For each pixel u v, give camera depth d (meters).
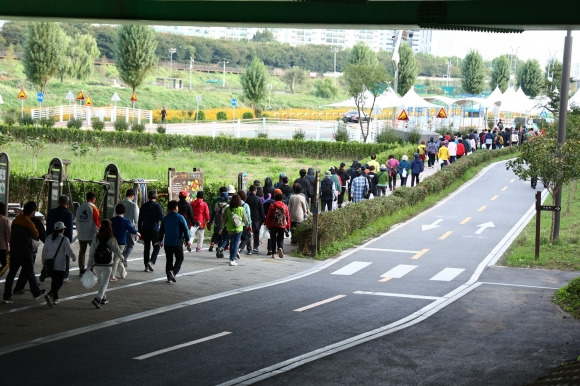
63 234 17.91
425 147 51.66
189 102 105.25
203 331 14.84
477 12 19.36
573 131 30.33
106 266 16.45
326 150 55.03
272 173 44.69
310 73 163.75
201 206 23.94
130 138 57.78
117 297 17.55
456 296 19.22
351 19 20.44
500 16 19.23
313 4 20.70
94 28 143.38
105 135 58.00
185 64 143.88
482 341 14.85
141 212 20.61
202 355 13.15
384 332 15.32
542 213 35.09
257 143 56.47
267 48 167.62
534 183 42.31
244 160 51.88
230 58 159.00
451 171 42.62
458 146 50.38
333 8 20.53
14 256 16.39
